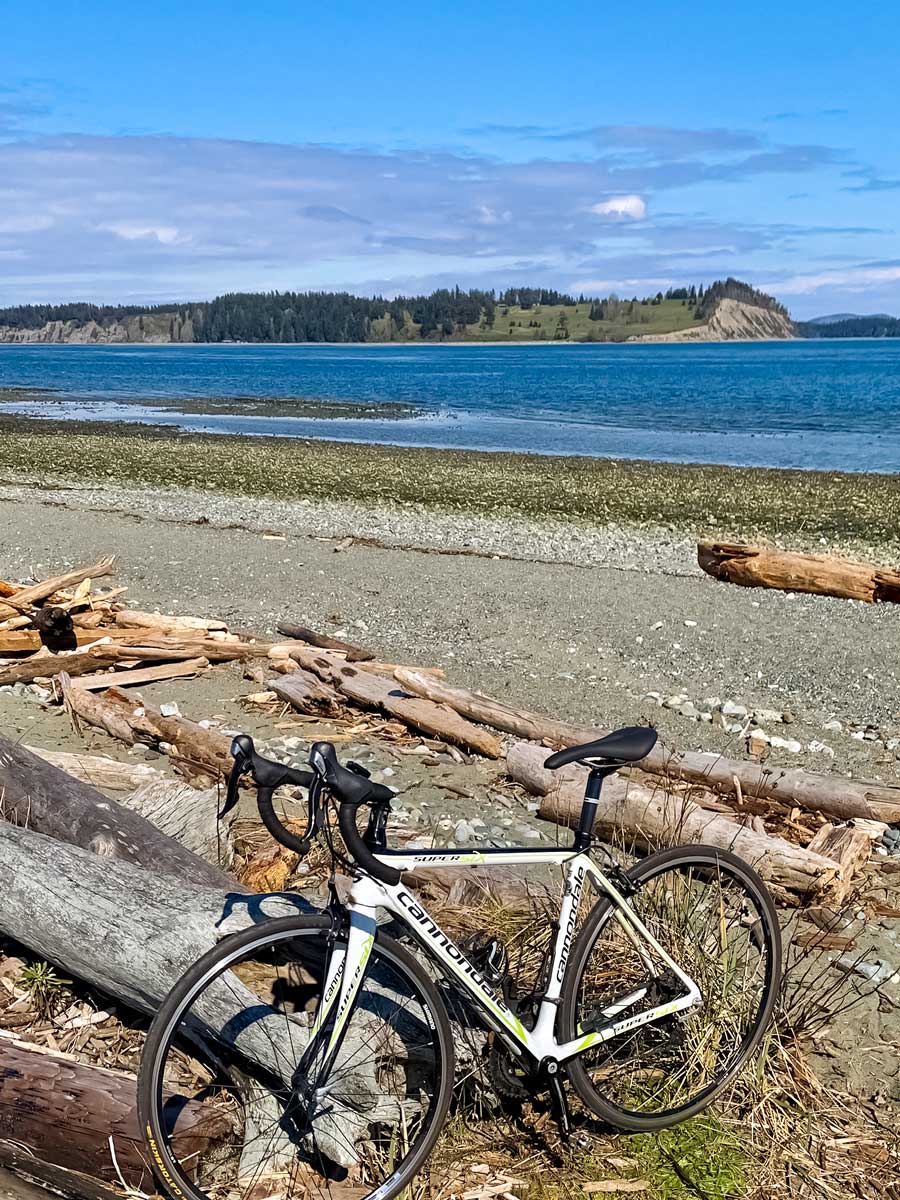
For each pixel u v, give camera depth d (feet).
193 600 39.63
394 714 25.80
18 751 16.69
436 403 184.75
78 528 54.95
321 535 56.59
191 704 27.61
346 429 135.95
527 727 25.03
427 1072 11.62
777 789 21.24
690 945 12.71
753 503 74.08
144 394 207.82
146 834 15.52
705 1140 11.93
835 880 16.99
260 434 127.13
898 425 141.38
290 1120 11.10
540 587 42.78
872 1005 14.99
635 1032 12.26
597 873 11.64
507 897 14.65
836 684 31.09
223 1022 11.18
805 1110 12.39
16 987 13.60
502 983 11.27
